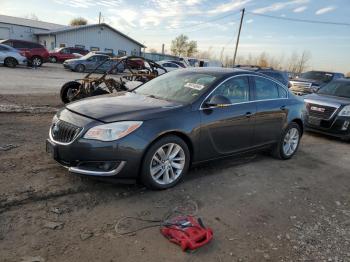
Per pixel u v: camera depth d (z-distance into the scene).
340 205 4.30
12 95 10.48
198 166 4.82
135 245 2.93
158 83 5.24
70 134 3.76
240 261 2.87
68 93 9.50
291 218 3.78
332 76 17.16
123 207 3.58
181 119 4.11
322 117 8.38
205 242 3.00
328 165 6.12
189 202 3.86
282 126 5.77
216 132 4.56
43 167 4.36
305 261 2.98
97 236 3.01
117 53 43.94
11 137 5.61
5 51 20.58
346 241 3.39
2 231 2.92
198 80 4.86
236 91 4.96
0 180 3.85
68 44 39.69
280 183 4.85
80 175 3.87
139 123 3.77
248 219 3.63
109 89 9.12
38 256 2.66
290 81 16.38
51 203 3.49
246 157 5.96
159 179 4.05
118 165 3.68
